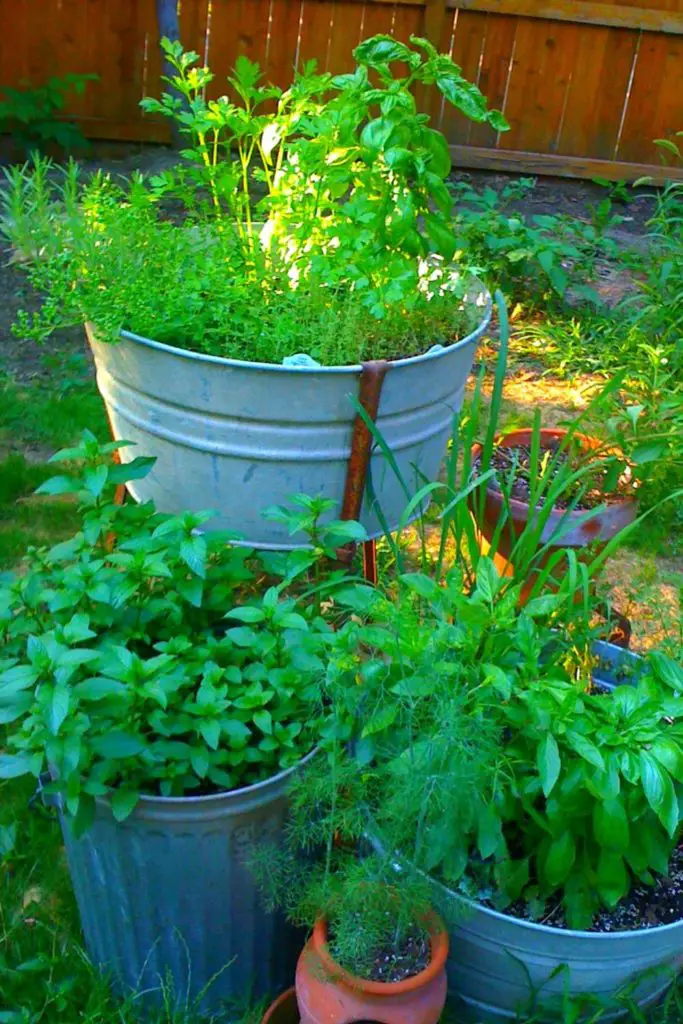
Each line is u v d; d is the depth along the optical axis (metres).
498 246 5.18
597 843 1.93
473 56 7.43
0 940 2.17
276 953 2.12
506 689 1.82
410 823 1.80
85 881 2.02
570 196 7.51
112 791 1.84
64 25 7.00
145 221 2.64
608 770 1.79
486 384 4.70
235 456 2.43
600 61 7.45
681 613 3.21
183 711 1.94
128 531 2.24
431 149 2.64
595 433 3.50
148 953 2.06
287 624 1.99
